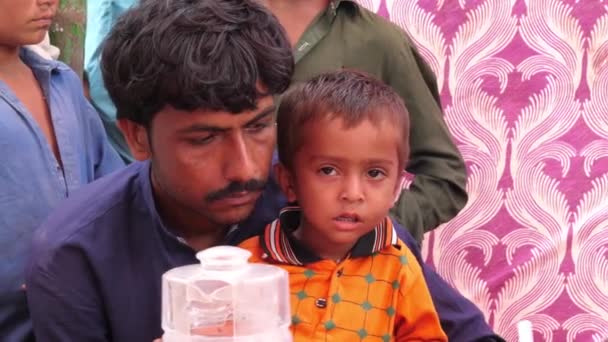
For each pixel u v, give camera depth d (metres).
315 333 1.11
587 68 2.45
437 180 1.64
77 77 1.78
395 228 1.28
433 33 2.51
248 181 0.98
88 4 2.26
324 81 1.15
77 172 1.64
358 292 1.14
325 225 1.12
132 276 1.12
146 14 0.99
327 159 1.10
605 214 2.48
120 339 1.13
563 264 2.51
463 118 2.54
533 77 2.48
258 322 0.87
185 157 0.97
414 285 1.16
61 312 1.11
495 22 2.48
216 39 0.94
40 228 1.18
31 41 1.58
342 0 1.67
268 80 0.98
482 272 2.56
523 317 2.54
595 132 2.47
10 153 1.50
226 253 0.88
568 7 2.43
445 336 1.16
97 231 1.12
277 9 1.71
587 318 2.51
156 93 0.95
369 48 1.65
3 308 1.47
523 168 2.53
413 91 1.66
